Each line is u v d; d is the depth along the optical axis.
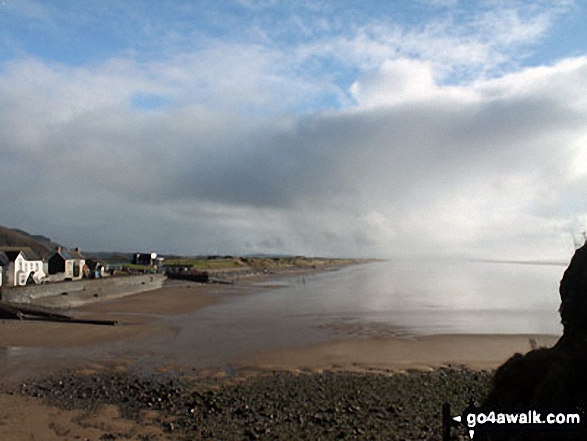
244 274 125.31
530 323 40.34
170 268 112.00
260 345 29.75
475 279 126.94
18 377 21.44
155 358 25.92
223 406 17.27
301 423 15.46
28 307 39.69
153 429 15.01
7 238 125.12
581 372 10.11
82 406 17.27
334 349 28.48
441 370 23.61
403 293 74.19
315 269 194.38
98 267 84.75
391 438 13.95
